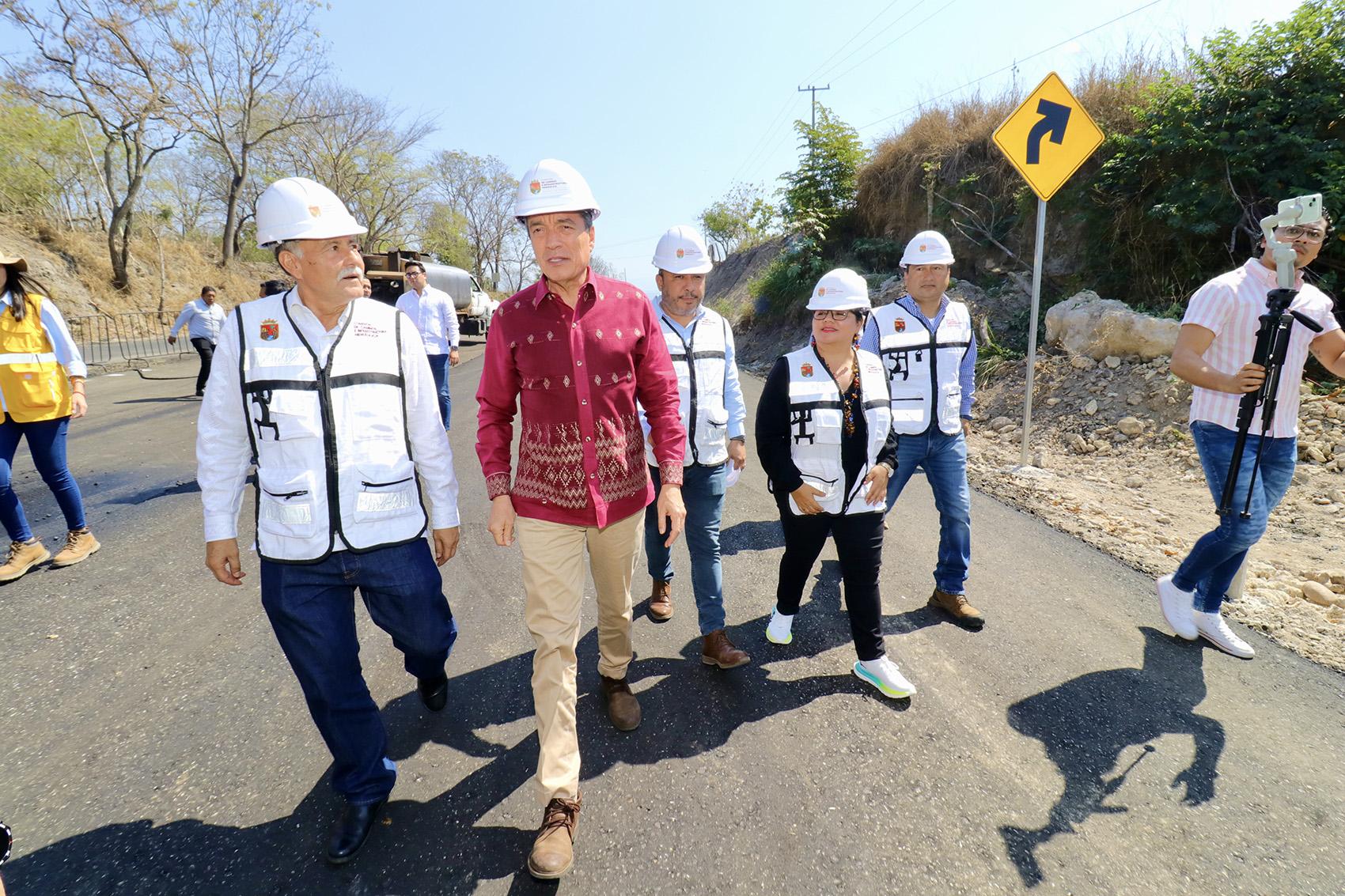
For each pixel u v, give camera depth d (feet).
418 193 117.80
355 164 107.14
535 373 6.97
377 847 6.61
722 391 9.73
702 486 9.49
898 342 11.19
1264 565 12.73
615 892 6.12
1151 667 9.66
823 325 8.49
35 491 18.10
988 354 27.30
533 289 7.15
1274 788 7.40
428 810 7.08
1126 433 19.48
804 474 8.79
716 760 7.83
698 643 10.48
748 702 8.93
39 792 7.20
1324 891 6.17
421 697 8.81
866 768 7.70
